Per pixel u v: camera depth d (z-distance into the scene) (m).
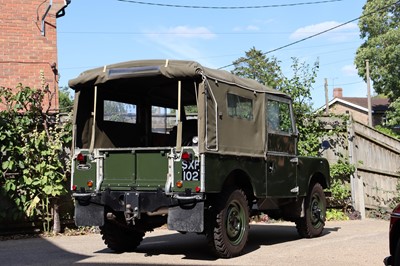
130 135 8.89
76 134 8.03
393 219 5.25
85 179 7.90
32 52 13.00
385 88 36.94
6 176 10.20
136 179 7.52
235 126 7.81
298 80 13.62
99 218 7.74
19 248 8.85
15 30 12.87
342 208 13.71
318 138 13.64
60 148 10.49
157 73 7.30
